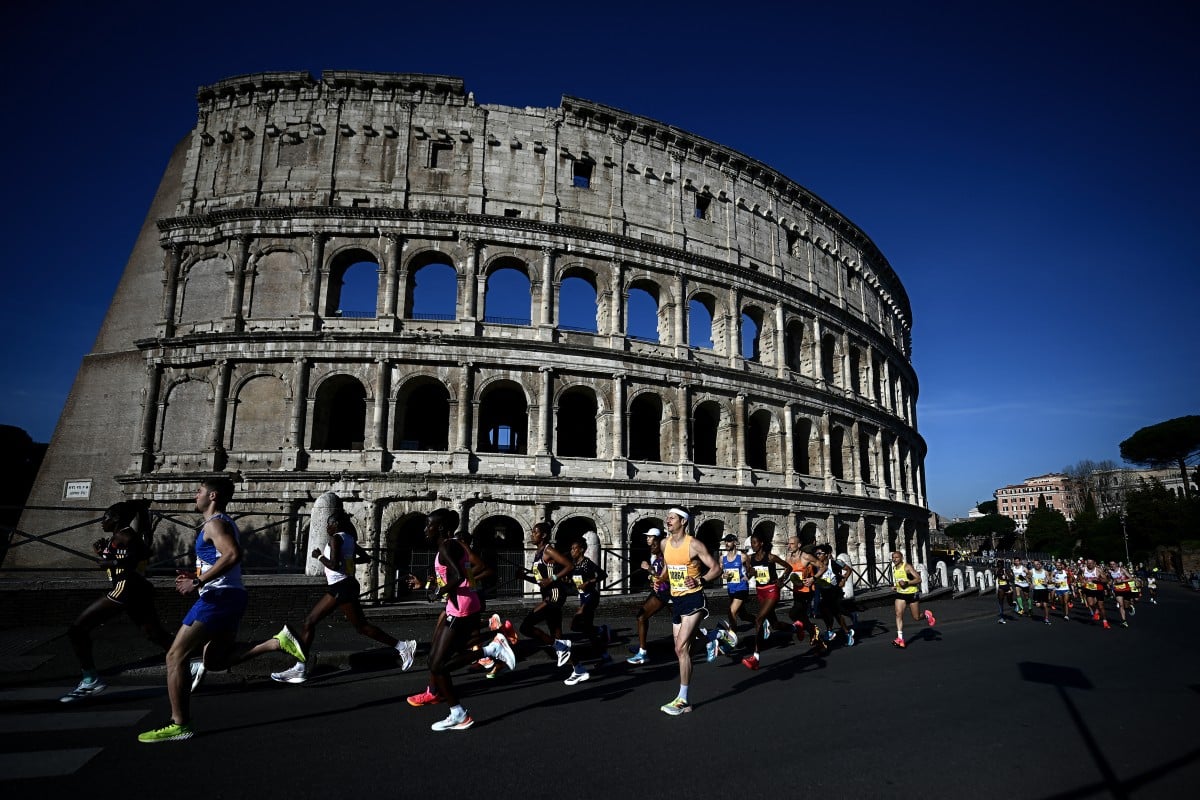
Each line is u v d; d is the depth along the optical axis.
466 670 16.97
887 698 14.65
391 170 43.78
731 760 10.07
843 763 10.08
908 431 69.81
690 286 49.38
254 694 14.06
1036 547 152.38
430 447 47.41
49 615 20.53
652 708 13.25
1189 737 11.86
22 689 13.70
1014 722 12.77
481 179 44.41
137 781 8.70
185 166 44.38
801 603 20.92
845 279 62.53
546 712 12.80
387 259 42.12
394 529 38.41
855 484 56.16
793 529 49.38
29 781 8.62
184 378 40.88
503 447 50.78
